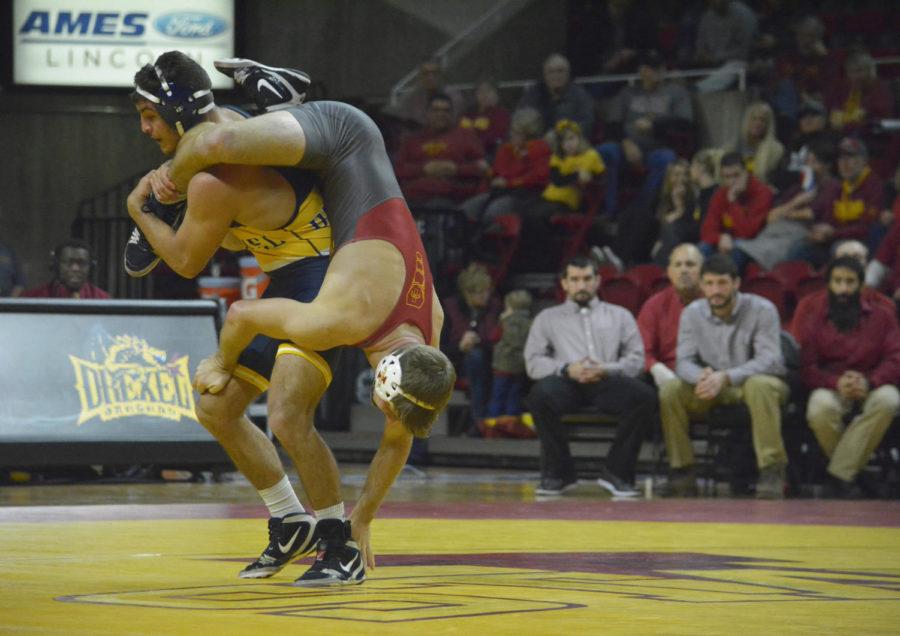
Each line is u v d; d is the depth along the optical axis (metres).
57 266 19.69
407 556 9.67
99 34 29.81
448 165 28.36
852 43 27.80
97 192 30.50
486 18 32.84
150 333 17.89
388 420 7.70
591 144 28.45
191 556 9.36
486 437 22.86
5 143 30.23
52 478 18.81
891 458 18.84
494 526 12.37
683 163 24.27
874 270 20.91
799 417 18.45
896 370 18.02
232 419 8.08
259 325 7.66
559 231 26.61
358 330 7.57
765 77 28.53
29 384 17.12
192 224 7.78
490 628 5.87
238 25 30.20
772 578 8.30
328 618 6.17
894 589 7.76
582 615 6.39
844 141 22.64
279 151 7.59
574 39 33.00
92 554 9.48
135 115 30.53
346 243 7.71
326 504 7.86
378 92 32.31
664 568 8.87
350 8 32.06
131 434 17.42
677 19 32.91
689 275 19.16
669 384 18.14
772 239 22.61
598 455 21.53
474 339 23.50
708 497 17.83
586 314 18.30
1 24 29.50
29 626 5.86
